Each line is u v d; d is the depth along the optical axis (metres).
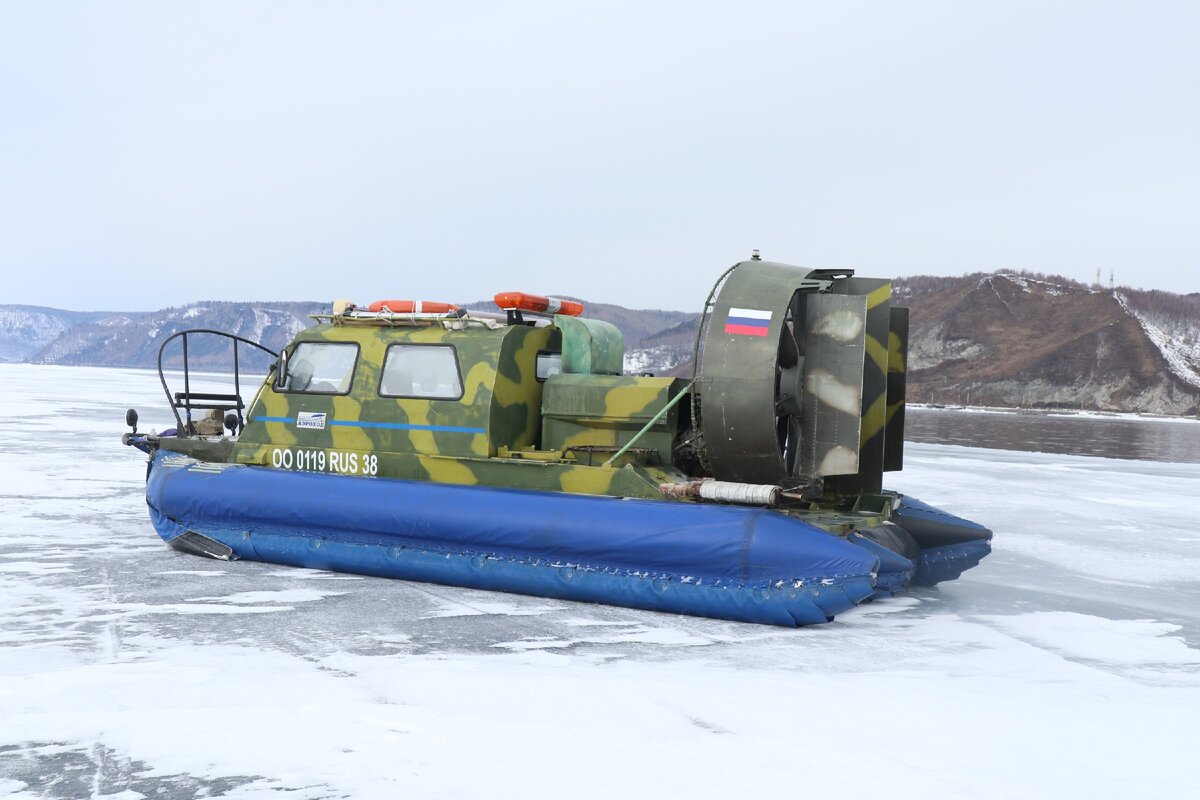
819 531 5.99
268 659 5.02
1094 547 9.70
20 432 19.52
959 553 7.73
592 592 6.40
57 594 6.44
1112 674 5.27
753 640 5.71
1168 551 9.54
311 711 4.22
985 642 5.90
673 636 5.74
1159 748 3.99
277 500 7.37
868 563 5.71
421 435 7.48
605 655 5.29
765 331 6.56
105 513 9.95
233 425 9.38
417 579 7.02
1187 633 6.29
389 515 6.93
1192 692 4.94
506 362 7.36
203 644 5.28
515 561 6.60
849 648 5.63
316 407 7.95
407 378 7.66
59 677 4.65
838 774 3.62
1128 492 14.98
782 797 3.41
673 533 6.12
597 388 7.23
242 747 3.82
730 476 6.79
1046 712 4.47
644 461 7.01
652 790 3.45
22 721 4.07
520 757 3.74
